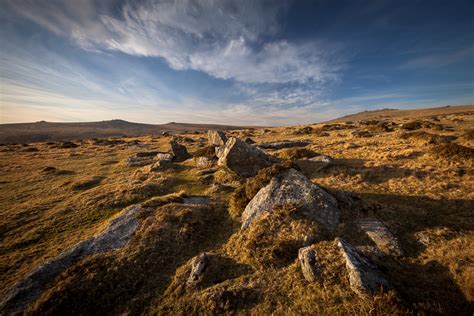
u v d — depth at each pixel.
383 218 11.14
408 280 7.23
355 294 6.71
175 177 24.66
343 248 8.16
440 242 8.84
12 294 8.06
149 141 70.56
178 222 12.52
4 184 25.17
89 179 24.92
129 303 8.12
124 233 11.77
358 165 20.83
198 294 7.98
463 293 6.41
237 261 9.53
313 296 7.15
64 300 7.86
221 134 37.31
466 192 12.96
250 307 7.28
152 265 9.81
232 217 13.69
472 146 22.56
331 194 12.70
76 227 14.33
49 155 46.16
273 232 10.53
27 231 13.86
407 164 18.69
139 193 19.27
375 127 46.25
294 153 26.98
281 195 12.53
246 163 22.19
